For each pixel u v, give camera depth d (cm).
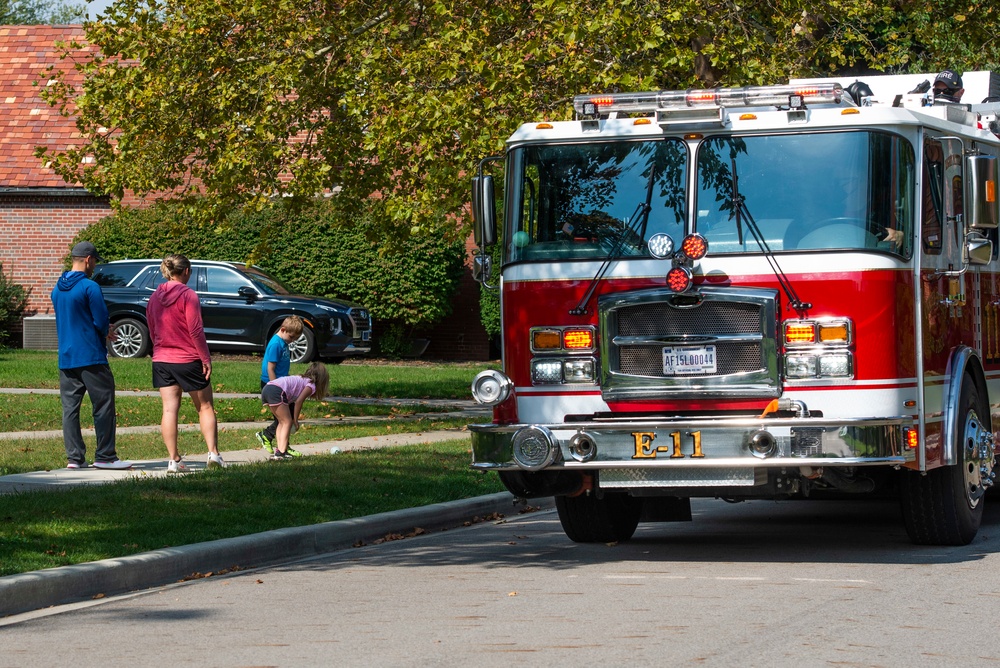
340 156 2366
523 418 1173
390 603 1011
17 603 1006
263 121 2253
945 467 1204
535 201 1187
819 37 2711
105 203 4100
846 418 1080
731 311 1117
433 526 1446
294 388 1823
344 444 2033
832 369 1098
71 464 1677
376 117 2139
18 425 2147
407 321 3856
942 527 1222
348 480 1580
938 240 1180
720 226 1136
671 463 1098
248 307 3534
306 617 963
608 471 1124
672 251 1123
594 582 1084
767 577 1089
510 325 1185
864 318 1099
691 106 1173
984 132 1330
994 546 1247
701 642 851
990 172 1184
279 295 3569
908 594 1009
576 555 1244
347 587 1088
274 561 1241
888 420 1078
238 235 3884
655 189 1159
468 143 1995
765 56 2209
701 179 1148
